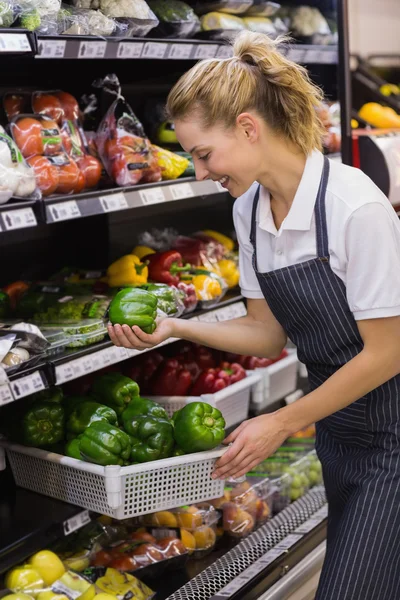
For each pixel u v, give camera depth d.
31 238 2.83
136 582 2.21
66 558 2.26
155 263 2.74
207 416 2.09
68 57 2.10
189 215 3.37
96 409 2.25
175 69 3.00
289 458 3.07
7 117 2.45
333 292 1.78
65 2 2.39
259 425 1.82
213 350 2.98
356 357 1.75
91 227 3.00
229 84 1.66
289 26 3.08
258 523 2.70
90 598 2.08
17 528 2.11
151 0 2.62
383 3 4.06
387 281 1.67
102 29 2.26
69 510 2.20
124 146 2.49
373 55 4.05
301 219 1.76
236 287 3.14
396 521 1.81
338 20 3.09
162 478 2.07
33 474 2.28
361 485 1.85
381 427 1.85
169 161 2.63
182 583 2.32
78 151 2.43
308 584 2.49
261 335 2.06
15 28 1.96
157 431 2.09
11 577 2.07
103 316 2.37
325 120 3.18
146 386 2.71
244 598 2.23
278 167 1.75
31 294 2.47
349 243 1.70
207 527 2.49
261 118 1.70
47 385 2.10
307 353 1.92
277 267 1.85
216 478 1.90
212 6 2.79
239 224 1.97
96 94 2.72
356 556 1.79
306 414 1.79
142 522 2.46
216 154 1.69
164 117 2.89
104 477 2.01
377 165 3.18
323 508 2.86
